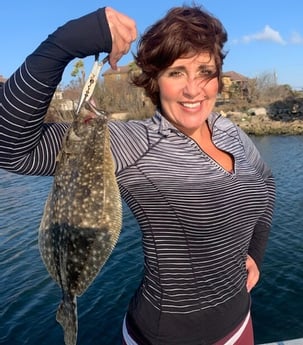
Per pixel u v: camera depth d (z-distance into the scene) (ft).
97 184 2.03
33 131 1.83
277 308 8.24
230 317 2.22
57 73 1.78
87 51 1.80
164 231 2.08
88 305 8.89
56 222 2.05
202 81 2.11
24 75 1.73
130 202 2.12
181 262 2.09
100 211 2.03
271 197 2.82
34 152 1.94
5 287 9.82
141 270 10.46
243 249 2.29
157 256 2.10
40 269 10.71
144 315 2.19
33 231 13.78
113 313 8.52
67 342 2.08
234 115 55.01
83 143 2.04
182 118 2.16
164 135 2.10
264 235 2.83
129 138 2.09
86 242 2.05
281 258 10.66
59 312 2.14
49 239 2.08
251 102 62.44
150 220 2.09
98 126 2.05
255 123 50.90
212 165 2.15
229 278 2.20
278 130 47.47
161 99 2.18
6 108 1.75
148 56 2.08
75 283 2.09
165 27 2.01
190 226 2.06
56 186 2.03
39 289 9.61
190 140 2.14
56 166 2.01
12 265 11.08
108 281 9.96
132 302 2.31
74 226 2.04
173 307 2.12
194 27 1.99
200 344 2.16
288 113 55.98
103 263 2.08
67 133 2.02
